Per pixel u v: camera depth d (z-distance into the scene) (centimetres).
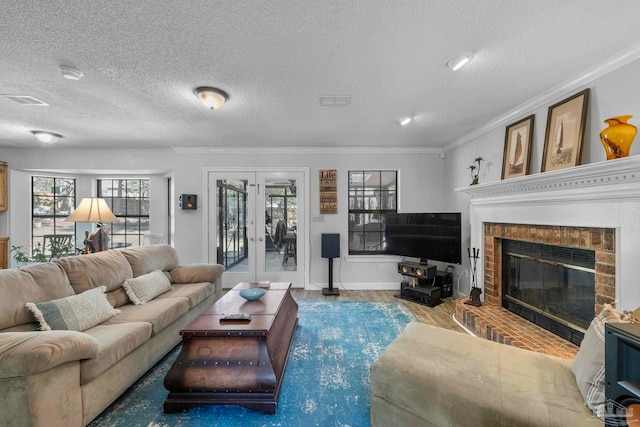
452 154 422
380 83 229
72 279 222
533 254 259
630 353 75
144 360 204
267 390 173
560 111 233
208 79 220
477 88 238
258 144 429
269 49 180
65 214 478
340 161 451
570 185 208
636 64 181
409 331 188
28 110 284
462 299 327
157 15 148
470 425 121
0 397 129
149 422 163
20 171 437
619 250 178
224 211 456
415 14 149
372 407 155
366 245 465
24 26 155
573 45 177
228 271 457
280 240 456
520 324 254
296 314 296
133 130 354
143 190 501
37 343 133
